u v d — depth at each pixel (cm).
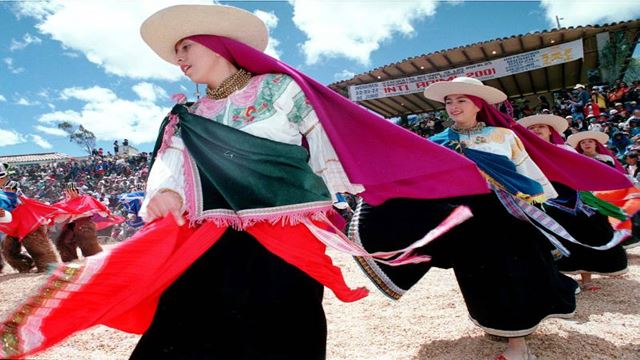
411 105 2017
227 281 169
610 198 459
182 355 160
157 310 174
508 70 1498
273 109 192
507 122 336
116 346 334
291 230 177
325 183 200
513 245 276
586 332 326
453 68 1617
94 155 3962
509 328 267
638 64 1834
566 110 1620
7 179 747
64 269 152
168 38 212
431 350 305
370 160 202
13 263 774
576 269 450
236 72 204
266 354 164
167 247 166
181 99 205
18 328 144
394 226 289
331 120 202
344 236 199
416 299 434
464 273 284
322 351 179
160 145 198
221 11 202
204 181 179
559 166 350
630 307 386
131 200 789
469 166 208
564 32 1416
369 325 363
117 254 159
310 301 179
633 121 1294
